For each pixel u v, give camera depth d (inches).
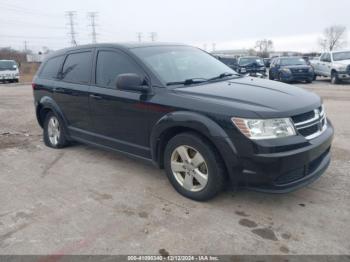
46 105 226.5
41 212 143.2
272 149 122.9
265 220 131.0
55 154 221.8
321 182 162.6
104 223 132.7
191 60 183.3
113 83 176.4
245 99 135.8
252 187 130.2
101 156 214.1
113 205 147.4
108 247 117.3
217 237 120.8
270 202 144.9
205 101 137.8
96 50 192.9
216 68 187.3
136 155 171.0
